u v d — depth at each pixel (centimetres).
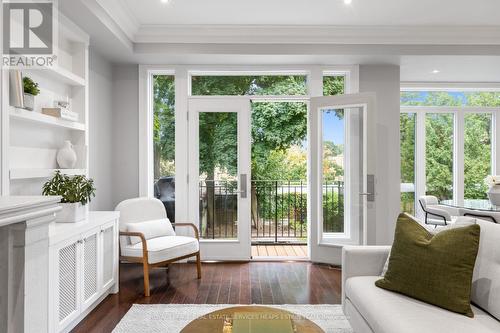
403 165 554
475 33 381
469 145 555
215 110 427
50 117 260
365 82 430
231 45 387
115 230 308
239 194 425
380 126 432
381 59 405
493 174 554
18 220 122
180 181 424
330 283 340
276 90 443
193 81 439
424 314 162
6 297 126
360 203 405
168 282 342
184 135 425
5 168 212
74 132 321
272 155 700
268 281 346
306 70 430
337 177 412
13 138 242
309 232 429
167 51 386
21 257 127
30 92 241
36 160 269
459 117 551
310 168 422
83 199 267
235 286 330
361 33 380
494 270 170
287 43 387
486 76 491
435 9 335
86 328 242
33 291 133
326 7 331
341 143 411
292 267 397
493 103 556
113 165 423
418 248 184
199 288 324
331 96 406
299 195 600
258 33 379
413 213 553
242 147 426
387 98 430
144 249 306
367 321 178
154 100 438
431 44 390
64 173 281
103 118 394
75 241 237
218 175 427
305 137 698
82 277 247
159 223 361
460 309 163
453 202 498
